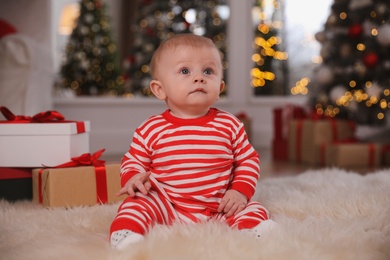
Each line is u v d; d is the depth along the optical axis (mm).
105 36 5230
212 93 1324
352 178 2230
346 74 3477
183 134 1344
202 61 1323
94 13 5211
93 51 5156
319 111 3732
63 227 1350
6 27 3660
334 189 1827
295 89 5191
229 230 1132
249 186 1336
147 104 4434
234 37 4789
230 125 1379
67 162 1841
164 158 1337
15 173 1902
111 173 1791
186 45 1331
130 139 4379
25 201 1843
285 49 5160
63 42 6855
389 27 3209
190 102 1310
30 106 3393
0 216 1485
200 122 1358
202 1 4875
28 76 3428
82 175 1746
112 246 1100
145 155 1370
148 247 1024
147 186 1245
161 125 1366
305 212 1507
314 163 3457
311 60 5215
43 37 3887
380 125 3469
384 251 1071
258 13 5066
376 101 3359
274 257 1000
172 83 1319
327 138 3461
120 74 5305
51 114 1925
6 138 1896
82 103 4250
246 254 1011
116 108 4352
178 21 4879
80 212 1527
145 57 4926
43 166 1878
